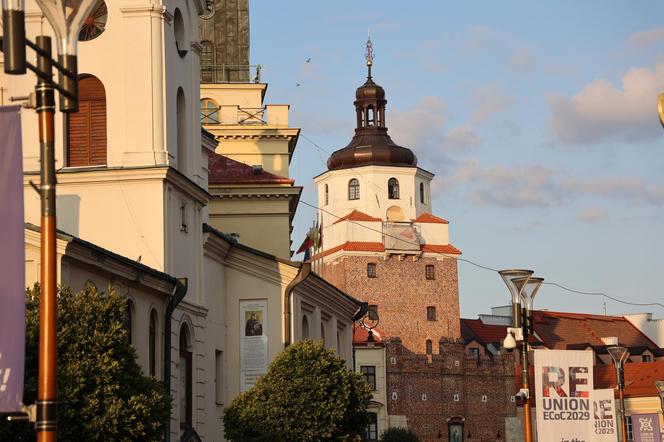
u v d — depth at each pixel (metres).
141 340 61.38
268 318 79.56
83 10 30.44
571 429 56.16
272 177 109.44
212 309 76.31
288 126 131.38
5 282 29.19
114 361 44.56
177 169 70.56
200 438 71.69
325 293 90.88
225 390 78.50
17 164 29.42
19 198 29.36
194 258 72.00
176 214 68.81
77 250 52.78
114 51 67.50
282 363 69.19
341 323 102.44
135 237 66.25
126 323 59.31
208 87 137.12
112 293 47.00
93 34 67.81
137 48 67.50
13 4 28.00
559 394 56.16
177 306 67.88
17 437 41.59
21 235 29.30
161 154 67.00
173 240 67.94
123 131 67.12
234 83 137.88
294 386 68.25
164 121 67.44
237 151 130.75
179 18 71.75
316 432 68.12
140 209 66.38
